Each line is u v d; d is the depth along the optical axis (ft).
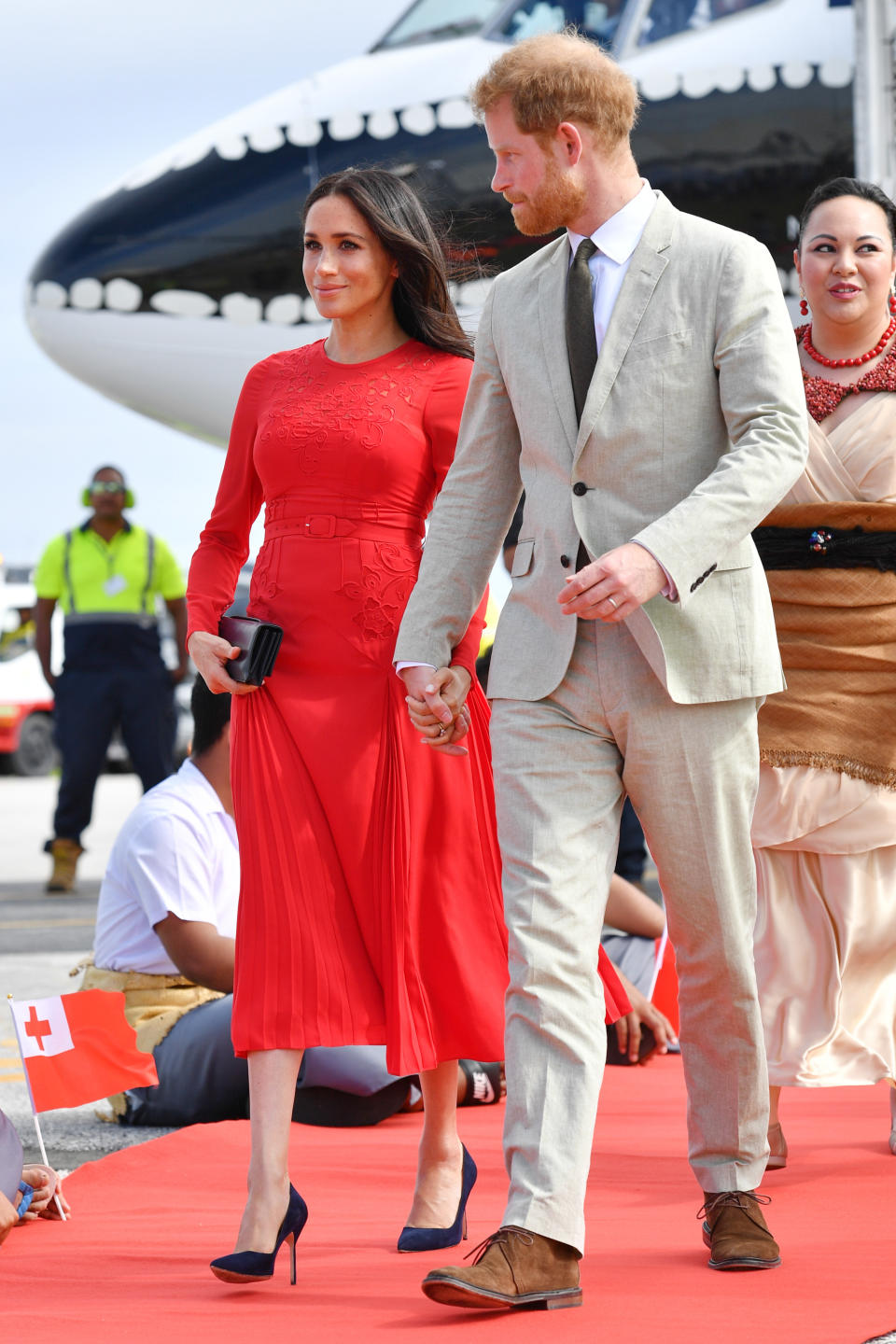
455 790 34.42
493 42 94.38
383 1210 38.04
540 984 29.32
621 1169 41.39
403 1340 28.04
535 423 30.89
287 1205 31.73
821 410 41.88
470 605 32.50
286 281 91.91
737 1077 31.96
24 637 240.12
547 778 30.27
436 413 34.81
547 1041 29.30
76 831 112.06
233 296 92.17
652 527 28.12
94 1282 32.68
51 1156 45.65
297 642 34.17
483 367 32.32
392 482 34.40
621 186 30.68
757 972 41.75
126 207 93.35
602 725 30.35
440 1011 33.91
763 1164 32.78
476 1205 38.19
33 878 126.93
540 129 30.12
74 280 92.99
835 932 41.39
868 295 41.63
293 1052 32.78
